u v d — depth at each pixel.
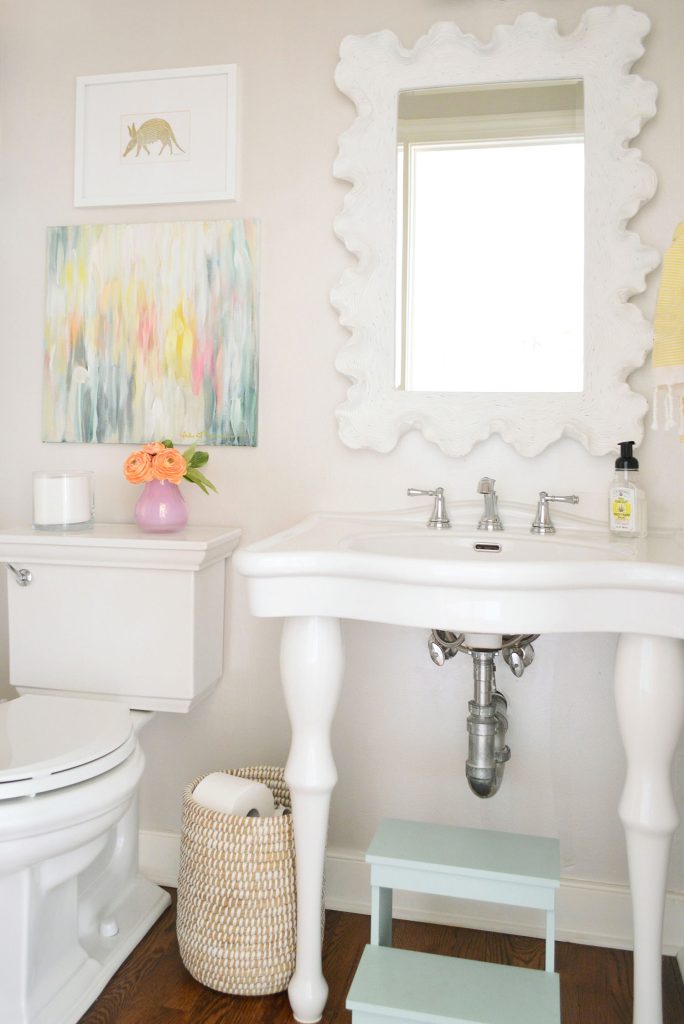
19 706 1.71
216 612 2.00
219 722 2.10
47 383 2.17
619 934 1.88
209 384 2.07
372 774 2.01
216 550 1.90
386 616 1.46
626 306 1.82
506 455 1.92
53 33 2.16
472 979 1.48
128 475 1.92
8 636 2.16
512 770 1.94
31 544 1.90
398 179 1.94
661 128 1.83
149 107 2.09
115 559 1.87
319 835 1.58
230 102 2.04
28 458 2.20
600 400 1.84
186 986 1.70
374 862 1.59
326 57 2.00
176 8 2.09
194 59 2.08
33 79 2.17
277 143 2.03
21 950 1.48
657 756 1.45
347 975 1.73
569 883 1.91
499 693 1.83
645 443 1.85
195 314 2.07
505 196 1.89
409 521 1.95
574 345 1.86
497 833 1.71
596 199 1.83
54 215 2.17
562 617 1.40
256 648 2.07
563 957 1.83
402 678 1.99
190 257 2.07
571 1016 1.62
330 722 1.58
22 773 1.38
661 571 1.38
